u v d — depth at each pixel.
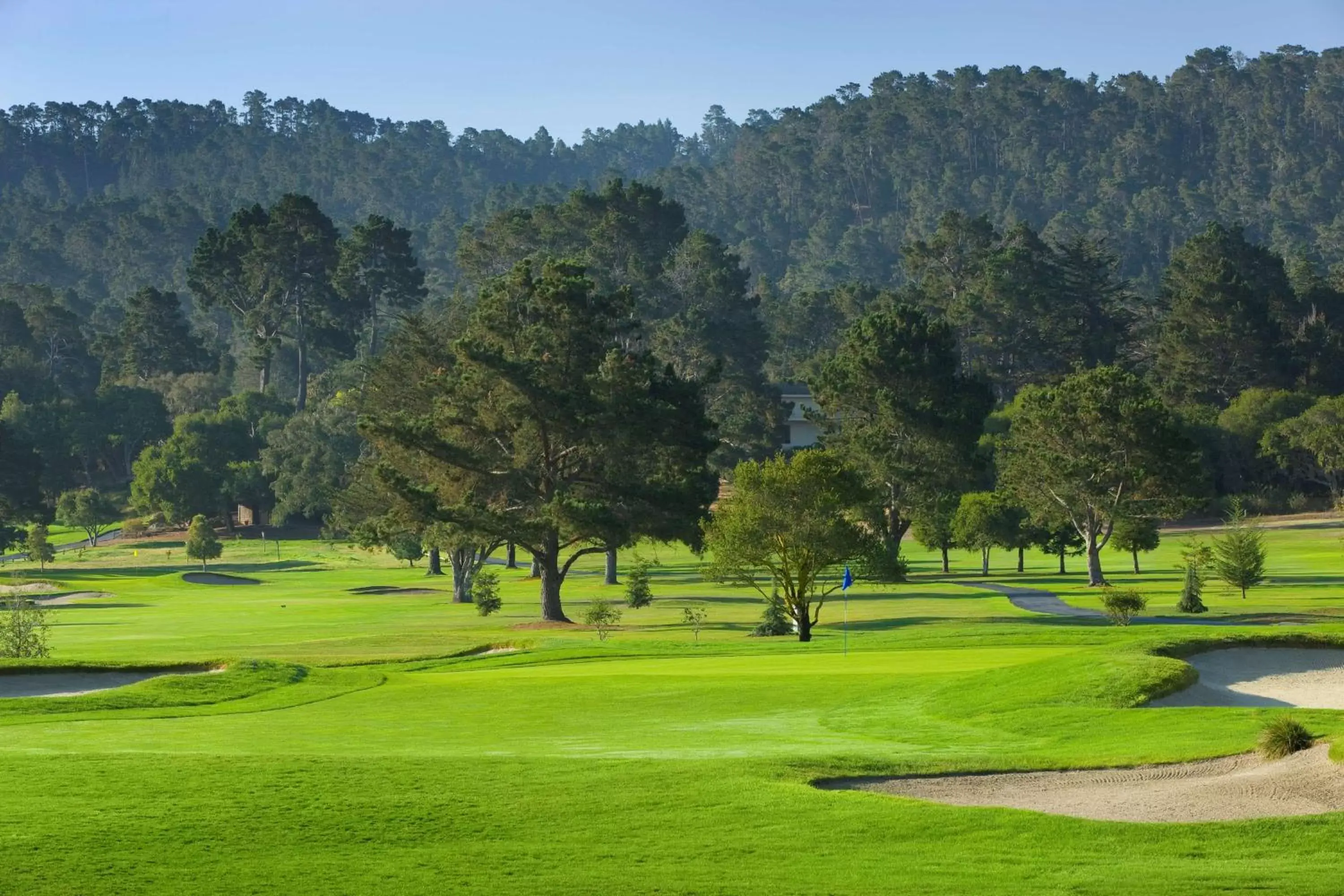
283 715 27.39
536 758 19.98
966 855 14.81
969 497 92.62
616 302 69.06
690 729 24.05
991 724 23.42
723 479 123.94
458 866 14.59
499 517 61.97
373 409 94.94
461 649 44.59
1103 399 80.19
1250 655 29.06
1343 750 17.69
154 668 36.22
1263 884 13.47
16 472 134.75
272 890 13.79
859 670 31.69
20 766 19.36
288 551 142.62
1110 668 26.20
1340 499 115.88
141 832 15.78
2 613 44.22
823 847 15.19
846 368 104.69
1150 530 84.06
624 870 14.38
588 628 57.25
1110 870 14.12
